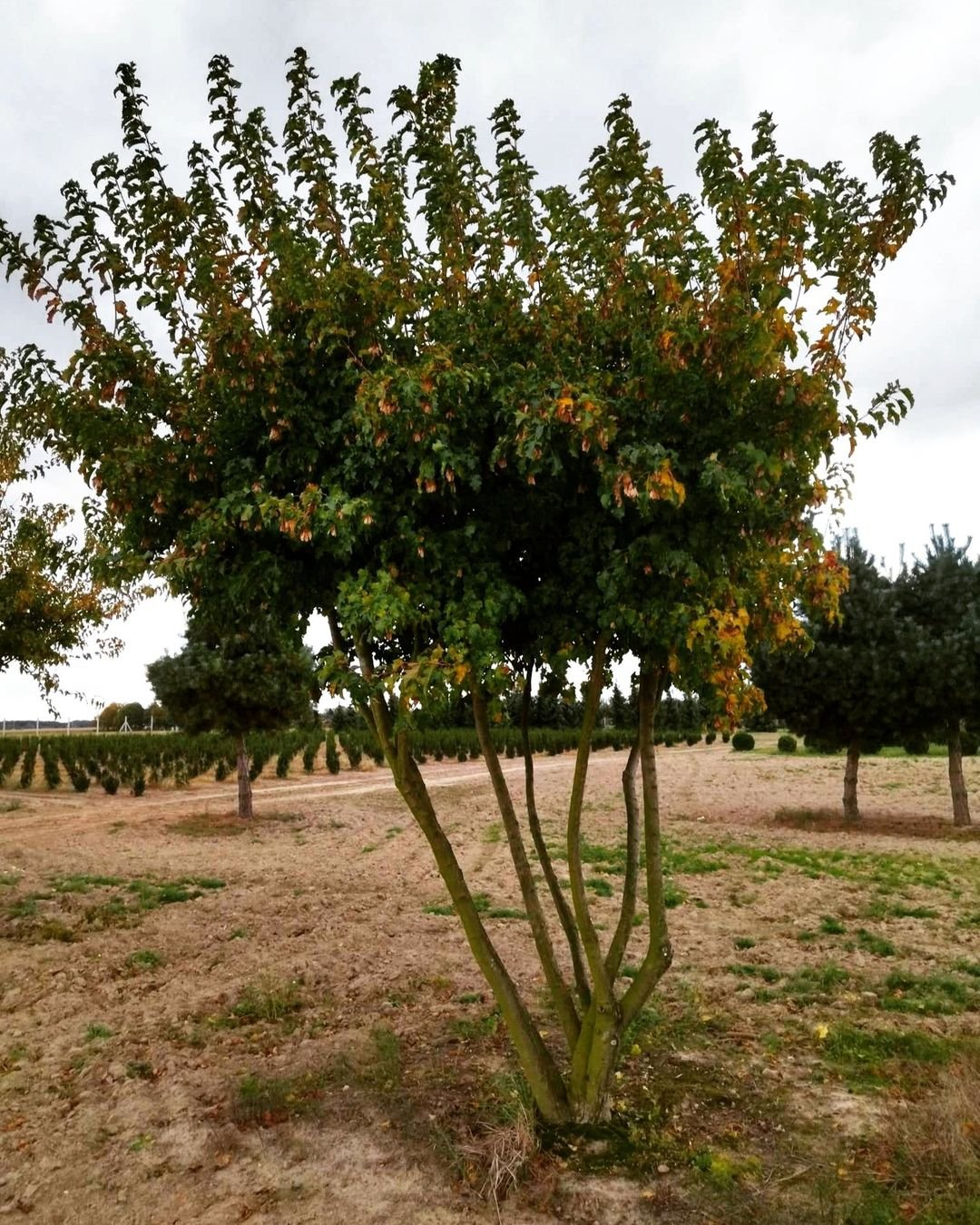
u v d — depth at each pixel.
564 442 3.29
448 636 3.24
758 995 5.64
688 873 10.14
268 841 14.48
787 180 3.52
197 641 16.89
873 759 29.33
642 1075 4.39
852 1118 3.89
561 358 3.74
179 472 3.93
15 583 9.30
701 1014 5.27
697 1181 3.39
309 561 3.87
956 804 14.28
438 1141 3.77
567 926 4.27
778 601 4.14
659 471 2.98
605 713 56.16
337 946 7.09
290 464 3.72
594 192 3.97
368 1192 3.40
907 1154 3.50
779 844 12.48
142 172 3.99
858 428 3.57
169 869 11.20
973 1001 5.48
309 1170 3.59
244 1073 4.60
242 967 6.58
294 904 8.91
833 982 5.91
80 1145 3.87
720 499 3.08
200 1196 3.43
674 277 3.49
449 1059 4.67
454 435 3.45
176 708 16.55
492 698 3.41
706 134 3.49
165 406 4.11
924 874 10.02
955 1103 3.72
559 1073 4.07
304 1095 4.30
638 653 3.84
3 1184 3.57
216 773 27.92
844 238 3.81
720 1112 3.97
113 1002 5.84
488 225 4.11
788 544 4.04
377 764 34.81
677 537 3.39
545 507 3.58
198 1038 5.12
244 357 3.64
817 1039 4.86
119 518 4.06
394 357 3.78
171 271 4.02
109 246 4.06
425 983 6.04
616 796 19.72
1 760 25.88
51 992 6.05
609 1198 3.30
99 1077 4.59
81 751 27.05
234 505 3.55
